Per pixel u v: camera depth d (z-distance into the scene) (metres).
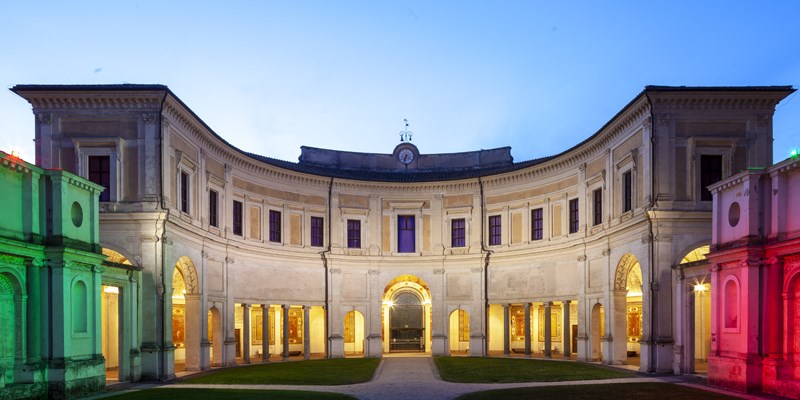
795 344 24.89
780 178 25.56
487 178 48.16
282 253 45.50
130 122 33.25
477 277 48.25
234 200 42.66
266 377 32.88
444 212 49.50
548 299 44.62
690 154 33.66
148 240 32.38
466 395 25.78
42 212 25.09
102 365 27.30
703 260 29.97
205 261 38.00
